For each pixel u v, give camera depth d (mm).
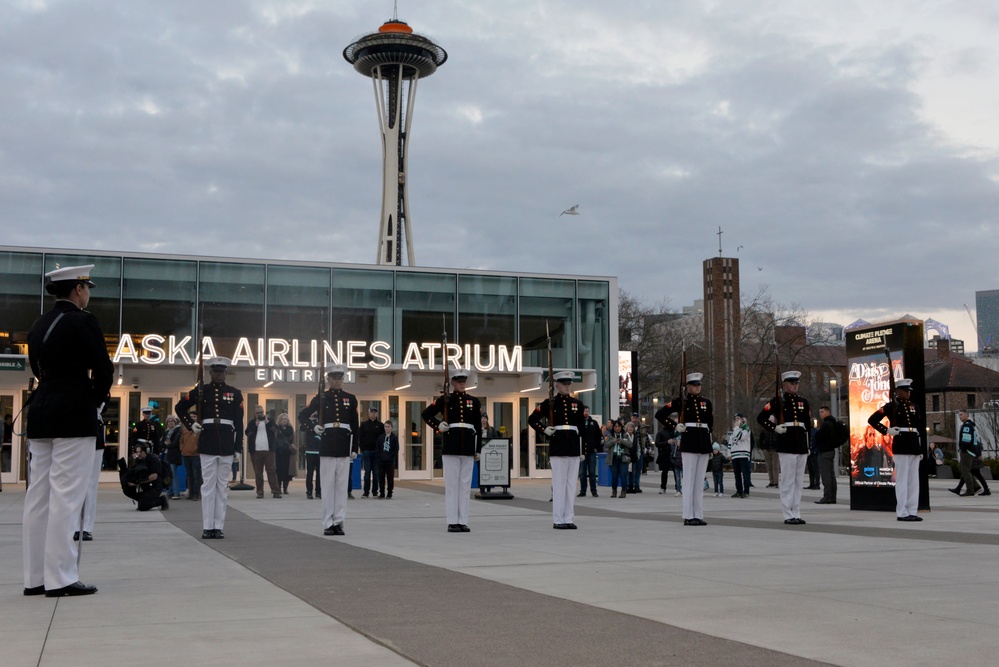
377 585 8797
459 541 13250
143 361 32844
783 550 11688
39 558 8414
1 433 27906
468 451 15141
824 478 22516
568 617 7129
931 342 106938
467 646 6137
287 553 11664
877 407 19484
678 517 18406
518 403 37969
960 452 27281
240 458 29938
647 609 7469
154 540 13570
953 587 8570
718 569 9836
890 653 5941
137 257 34719
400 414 36594
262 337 35656
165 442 25047
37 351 8453
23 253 33625
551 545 12523
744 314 76875
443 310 37781
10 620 7098
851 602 7777
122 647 6141
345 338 36562
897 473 17406
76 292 8719
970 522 16625
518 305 38688
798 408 16438
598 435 26703
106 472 33219
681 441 16406
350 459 14641
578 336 39375
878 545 12266
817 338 78250
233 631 6660
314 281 36469
